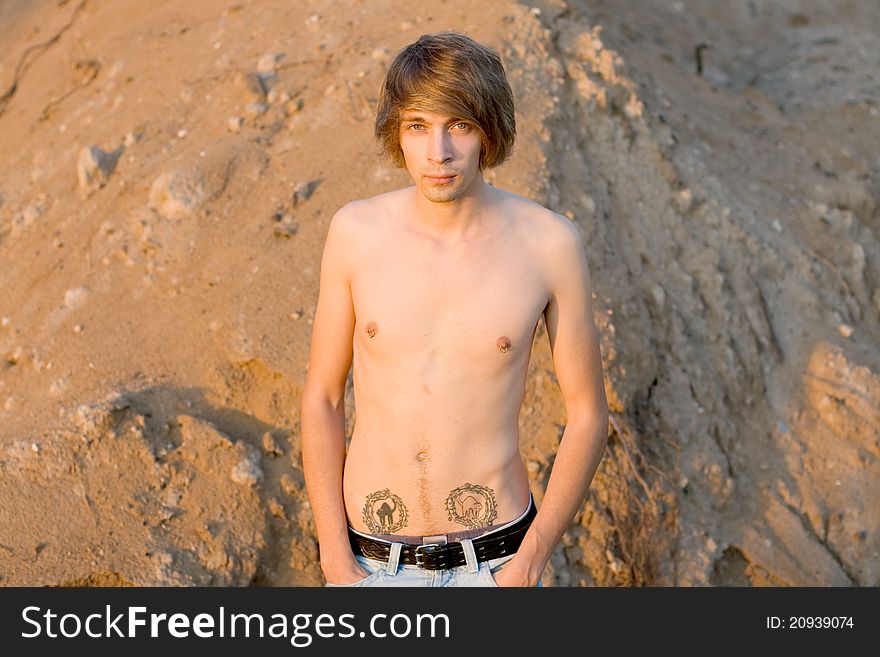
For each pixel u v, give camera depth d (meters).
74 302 4.27
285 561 3.64
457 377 2.45
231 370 3.89
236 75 5.00
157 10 5.88
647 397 4.24
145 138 4.85
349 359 2.61
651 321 4.45
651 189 4.91
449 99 2.27
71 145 5.12
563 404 3.94
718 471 4.26
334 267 2.53
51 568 3.40
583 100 4.94
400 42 4.93
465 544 2.49
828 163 6.08
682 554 4.06
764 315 4.85
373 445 2.52
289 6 5.40
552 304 2.51
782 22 8.27
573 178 4.61
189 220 4.35
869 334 5.14
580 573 3.86
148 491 3.61
